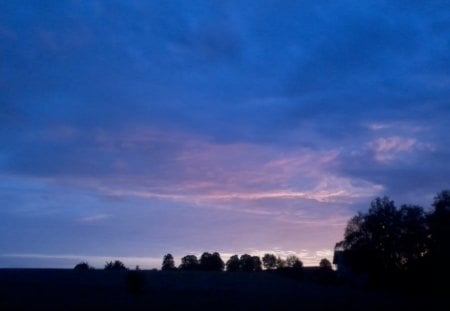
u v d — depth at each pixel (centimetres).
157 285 8300
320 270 10069
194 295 6116
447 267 6188
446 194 6506
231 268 15312
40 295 5519
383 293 6619
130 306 4400
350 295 6406
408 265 6500
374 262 6569
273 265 15312
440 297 5909
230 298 5700
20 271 11606
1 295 5084
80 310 3988
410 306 4731
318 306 4728
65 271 11544
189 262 15275
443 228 6244
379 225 6569
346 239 6781
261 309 4422
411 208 6600
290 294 6594
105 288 6925
